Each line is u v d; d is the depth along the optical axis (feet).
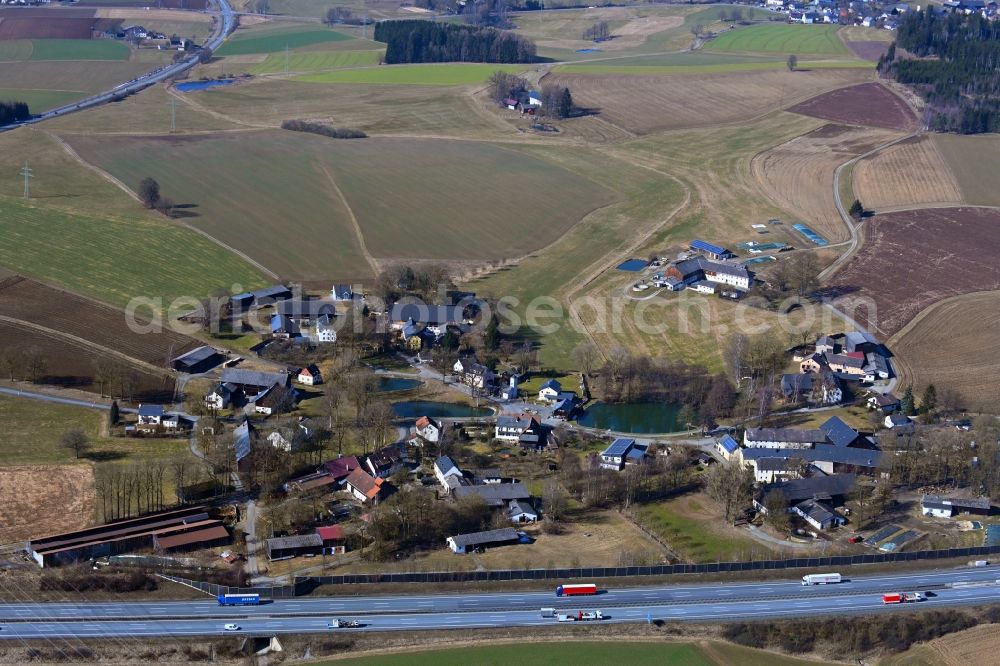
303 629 552.41
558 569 599.57
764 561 609.83
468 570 600.80
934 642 564.30
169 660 533.55
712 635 560.61
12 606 561.84
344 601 577.02
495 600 580.71
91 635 543.80
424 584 588.91
